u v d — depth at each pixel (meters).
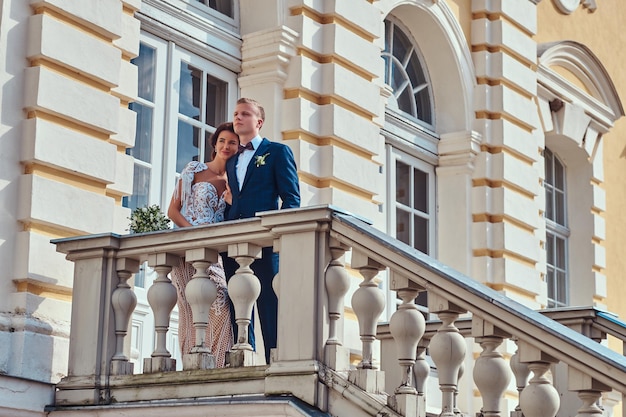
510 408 11.09
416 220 11.31
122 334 6.88
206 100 9.12
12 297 7.09
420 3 11.08
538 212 12.18
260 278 7.11
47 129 7.30
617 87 14.67
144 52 8.61
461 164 11.45
